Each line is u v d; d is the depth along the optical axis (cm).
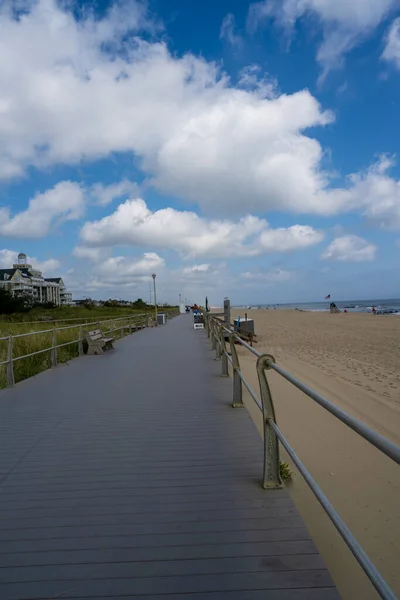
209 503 337
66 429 537
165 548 279
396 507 415
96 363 1108
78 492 360
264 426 363
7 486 374
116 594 237
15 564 265
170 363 1078
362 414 763
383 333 2473
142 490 362
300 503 423
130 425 550
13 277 9012
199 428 530
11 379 805
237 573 253
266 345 1953
